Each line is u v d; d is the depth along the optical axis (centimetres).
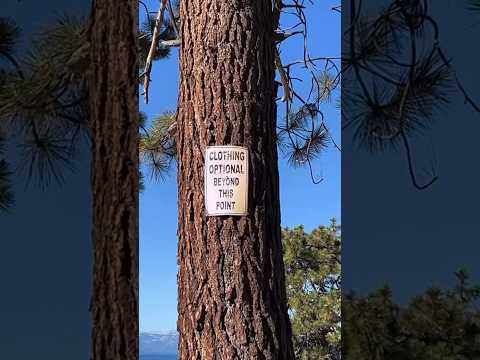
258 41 213
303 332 1035
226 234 204
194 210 207
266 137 211
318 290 1068
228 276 203
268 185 210
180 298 209
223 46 209
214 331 202
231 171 205
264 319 202
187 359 205
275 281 207
